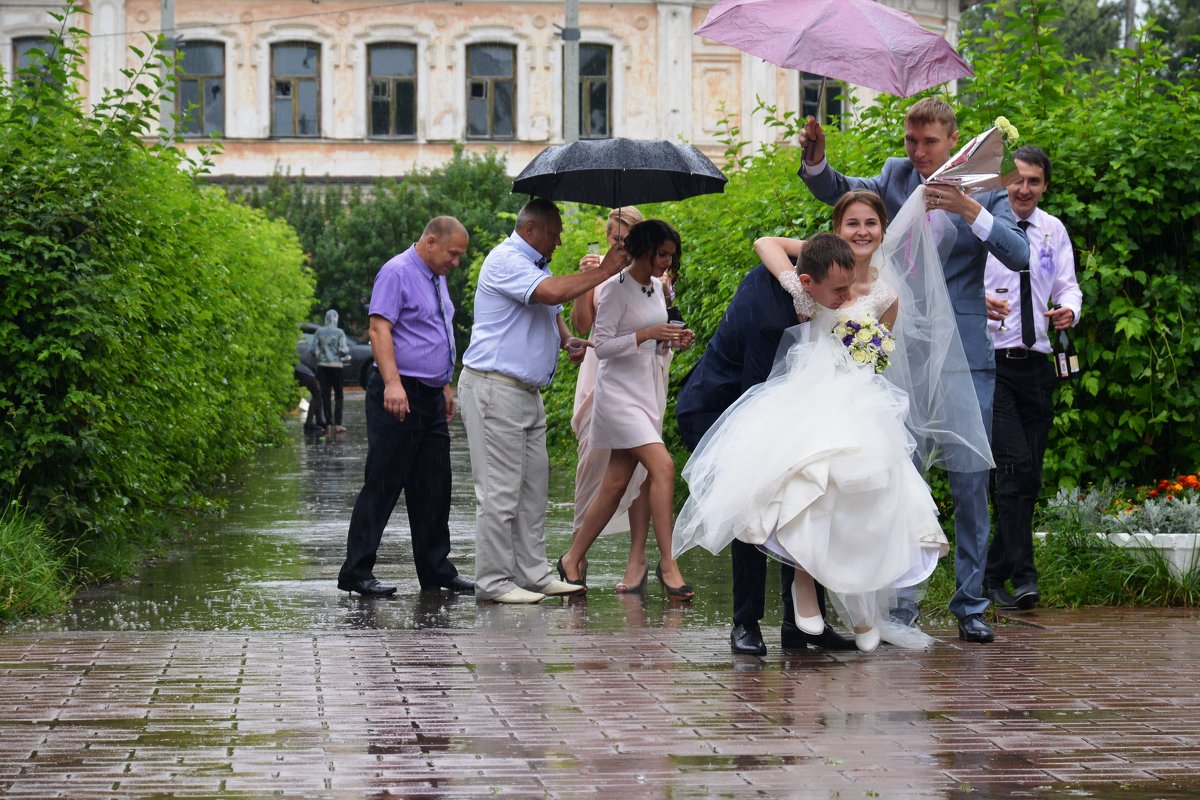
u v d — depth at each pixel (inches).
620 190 406.0
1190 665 296.0
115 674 283.7
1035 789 213.2
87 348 411.2
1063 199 418.6
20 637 324.8
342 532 541.3
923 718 253.1
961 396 322.0
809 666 296.5
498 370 383.9
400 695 268.1
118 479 447.5
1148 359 421.4
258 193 1903.3
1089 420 424.8
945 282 325.7
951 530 422.6
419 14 1923.0
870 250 313.1
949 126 328.2
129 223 434.6
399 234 1861.5
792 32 319.3
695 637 329.7
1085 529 385.1
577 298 410.3
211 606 376.5
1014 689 275.3
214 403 658.8
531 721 249.9
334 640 323.3
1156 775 219.9
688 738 239.8
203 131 1911.9
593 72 1935.3
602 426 394.3
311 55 1926.7
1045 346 362.6
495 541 384.2
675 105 1911.9
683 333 393.1
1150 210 419.8
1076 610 364.2
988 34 465.7
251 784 212.5
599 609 374.9
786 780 216.5
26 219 405.4
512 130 1946.4
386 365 391.9
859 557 299.6
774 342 311.0
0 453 402.9
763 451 299.6
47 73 449.1
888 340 306.0
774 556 301.0
